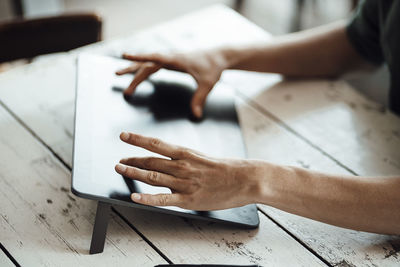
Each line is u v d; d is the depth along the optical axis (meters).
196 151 0.77
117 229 0.77
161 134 0.87
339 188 0.76
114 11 2.64
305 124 1.03
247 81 1.14
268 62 1.10
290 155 0.95
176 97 0.98
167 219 0.80
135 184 0.74
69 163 0.89
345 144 0.98
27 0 2.23
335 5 2.82
